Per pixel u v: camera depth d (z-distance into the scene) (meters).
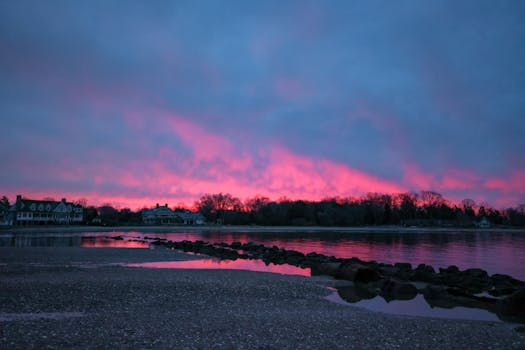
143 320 16.00
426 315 19.09
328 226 181.38
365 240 85.88
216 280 27.22
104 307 18.38
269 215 184.38
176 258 45.31
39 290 21.67
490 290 25.52
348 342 13.94
